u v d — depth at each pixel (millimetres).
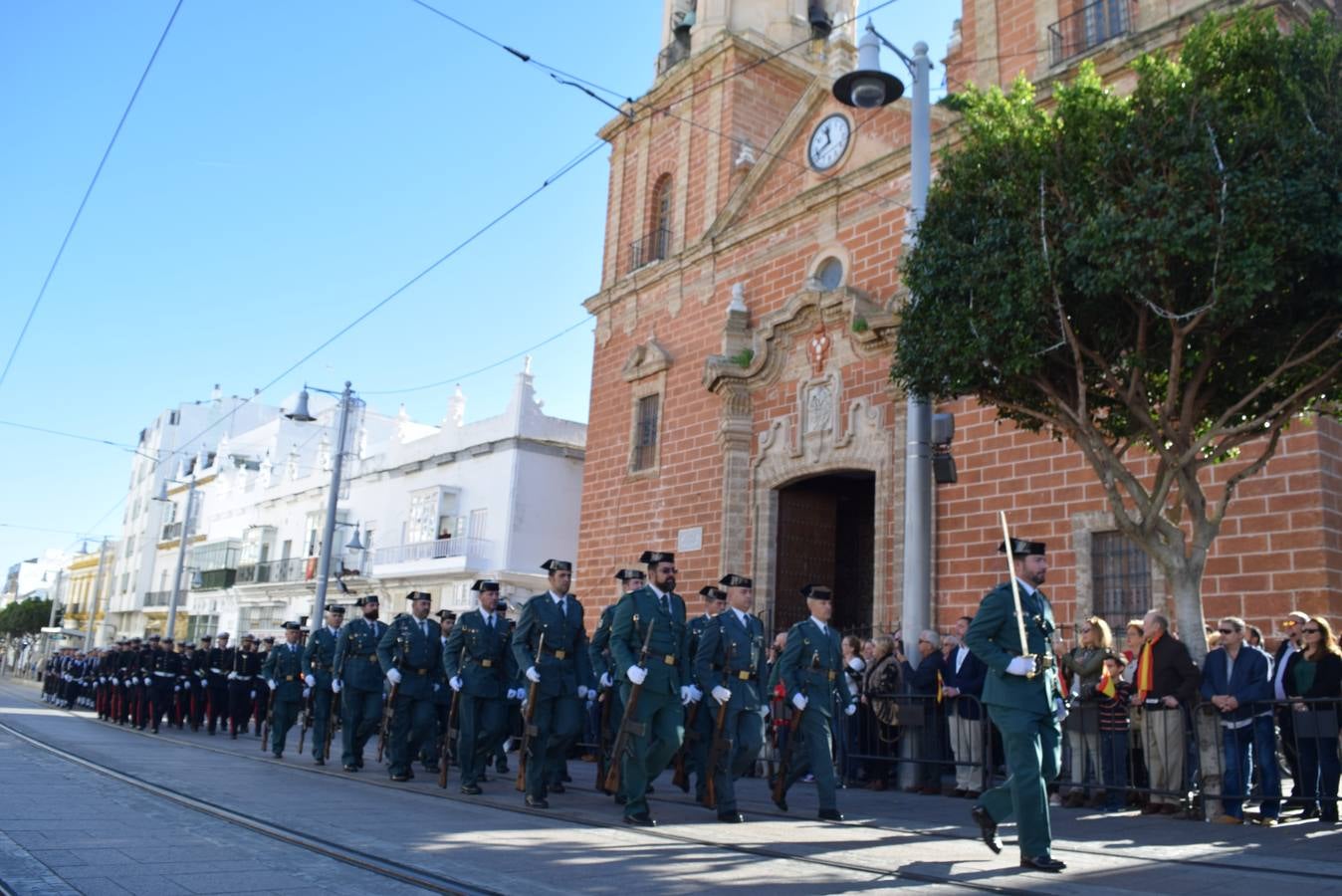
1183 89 10203
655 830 8984
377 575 38625
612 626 10156
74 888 6008
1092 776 11391
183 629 58656
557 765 12258
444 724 14203
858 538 22125
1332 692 9930
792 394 20734
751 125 24859
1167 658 10531
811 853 7891
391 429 52688
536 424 34750
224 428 71688
